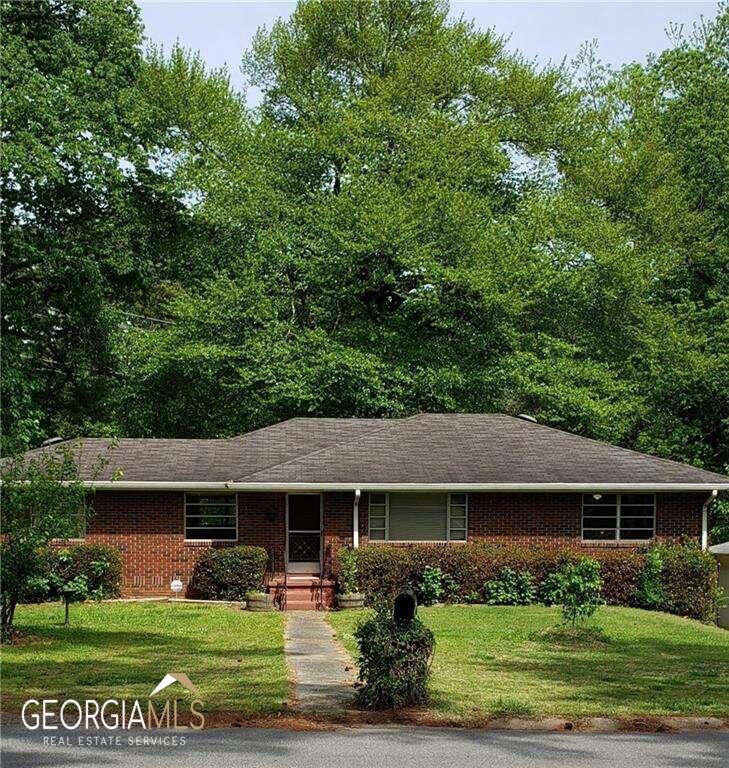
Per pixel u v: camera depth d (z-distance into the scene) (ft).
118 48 113.60
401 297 137.80
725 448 138.31
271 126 148.36
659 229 142.61
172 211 122.72
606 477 97.25
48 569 89.56
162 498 98.12
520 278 131.13
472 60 151.74
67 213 110.73
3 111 95.86
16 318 106.83
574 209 137.90
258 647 63.82
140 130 112.78
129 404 137.49
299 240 132.26
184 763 36.17
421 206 128.77
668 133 157.17
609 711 45.27
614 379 139.95
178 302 130.11
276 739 39.68
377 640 45.27
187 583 97.35
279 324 128.26
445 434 104.83
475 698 47.34
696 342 135.44
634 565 93.20
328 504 97.09
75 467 65.05
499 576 92.73
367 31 151.64
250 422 134.31
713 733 42.22
